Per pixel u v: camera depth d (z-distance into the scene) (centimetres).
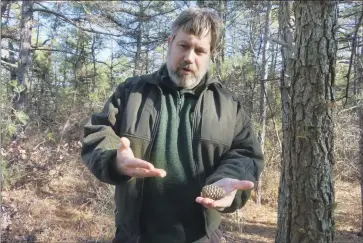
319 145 333
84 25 1191
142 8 1244
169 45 160
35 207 659
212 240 161
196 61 153
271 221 900
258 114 773
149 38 1295
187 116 155
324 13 324
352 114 832
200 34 151
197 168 152
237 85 708
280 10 494
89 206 695
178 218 153
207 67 158
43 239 586
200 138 152
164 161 151
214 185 134
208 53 157
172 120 154
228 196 132
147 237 155
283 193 360
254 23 980
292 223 352
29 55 1146
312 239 341
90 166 142
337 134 807
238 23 1005
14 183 693
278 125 824
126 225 156
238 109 168
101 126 152
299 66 335
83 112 955
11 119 622
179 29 154
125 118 154
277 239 368
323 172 337
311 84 330
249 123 170
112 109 158
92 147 148
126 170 126
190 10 153
